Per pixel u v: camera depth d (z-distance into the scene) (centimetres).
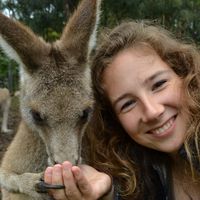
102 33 68
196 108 60
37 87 63
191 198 62
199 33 283
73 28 69
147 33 63
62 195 53
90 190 54
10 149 76
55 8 259
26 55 64
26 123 69
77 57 66
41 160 72
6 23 65
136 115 59
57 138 60
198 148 60
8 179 70
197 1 283
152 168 65
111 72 61
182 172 62
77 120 61
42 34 261
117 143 68
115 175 66
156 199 64
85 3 69
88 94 63
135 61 59
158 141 59
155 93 58
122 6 260
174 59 62
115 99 61
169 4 260
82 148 69
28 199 68
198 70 63
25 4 256
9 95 212
